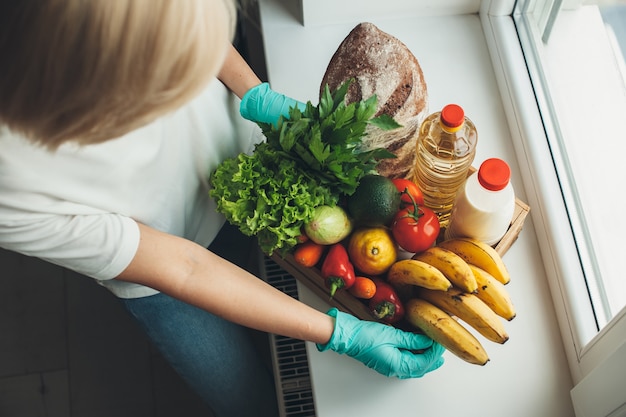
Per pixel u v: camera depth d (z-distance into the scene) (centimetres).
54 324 183
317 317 104
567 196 117
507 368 111
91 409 175
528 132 122
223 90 115
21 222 87
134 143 95
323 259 111
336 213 103
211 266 98
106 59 59
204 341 123
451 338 99
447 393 110
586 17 119
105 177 94
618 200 110
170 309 118
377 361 106
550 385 110
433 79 132
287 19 139
